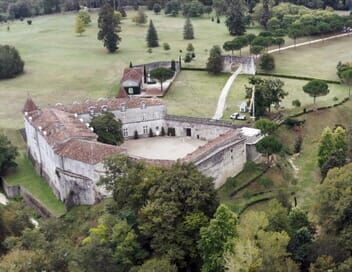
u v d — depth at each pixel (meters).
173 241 112.38
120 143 179.50
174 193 116.19
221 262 104.94
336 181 123.38
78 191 153.25
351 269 101.81
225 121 187.62
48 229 133.12
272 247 105.50
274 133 183.62
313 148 184.38
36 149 179.25
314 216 124.19
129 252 111.56
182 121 189.62
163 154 173.62
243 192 153.00
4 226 131.00
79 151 152.12
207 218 114.69
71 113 181.25
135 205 122.06
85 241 115.31
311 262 110.38
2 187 179.62
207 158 147.88
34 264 106.44
